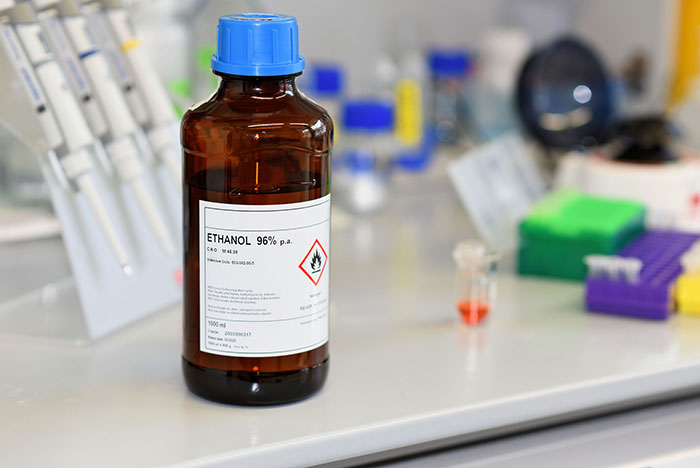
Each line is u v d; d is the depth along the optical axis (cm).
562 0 190
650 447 87
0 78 90
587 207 121
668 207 126
